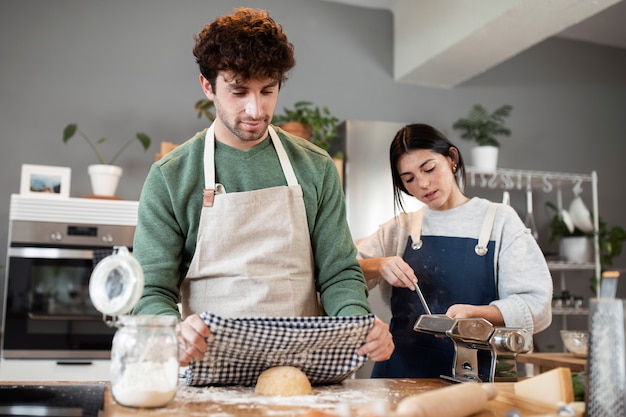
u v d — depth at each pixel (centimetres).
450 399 87
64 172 295
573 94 442
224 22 120
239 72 116
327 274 133
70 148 331
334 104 380
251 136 125
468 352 132
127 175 338
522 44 331
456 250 165
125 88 344
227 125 125
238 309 122
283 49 121
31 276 271
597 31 435
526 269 153
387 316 251
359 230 316
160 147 346
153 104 348
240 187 130
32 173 289
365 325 110
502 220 161
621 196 444
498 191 408
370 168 324
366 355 114
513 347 122
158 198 127
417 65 368
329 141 347
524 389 103
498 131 389
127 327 95
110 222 283
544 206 420
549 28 310
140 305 116
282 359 112
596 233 378
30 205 274
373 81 391
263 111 122
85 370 270
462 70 373
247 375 114
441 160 166
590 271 422
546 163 427
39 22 336
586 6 286
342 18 390
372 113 388
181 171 129
